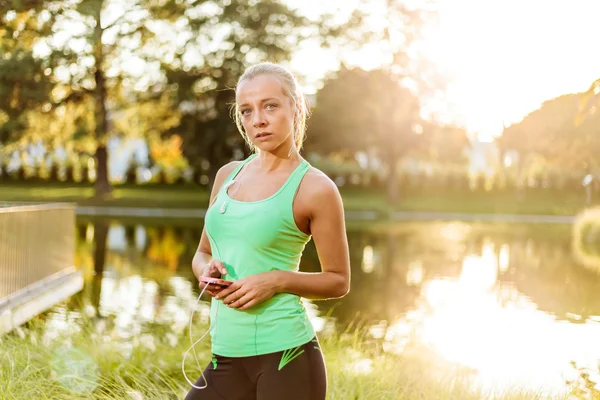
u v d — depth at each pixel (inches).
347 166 2010.3
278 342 74.4
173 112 1438.2
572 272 509.7
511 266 541.3
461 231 941.8
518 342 265.6
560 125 839.1
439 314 327.0
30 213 323.0
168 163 1836.9
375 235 841.5
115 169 2132.1
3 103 1205.7
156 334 250.5
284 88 76.1
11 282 296.2
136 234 747.4
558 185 1635.1
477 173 1743.4
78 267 471.8
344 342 224.7
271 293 73.4
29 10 1170.0
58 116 1293.1
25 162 1608.0
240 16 1376.7
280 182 76.1
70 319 276.2
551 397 153.4
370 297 373.4
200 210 1232.2
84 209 1176.2
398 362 181.3
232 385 76.7
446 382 159.2
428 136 1542.8
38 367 166.4
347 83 1515.7
